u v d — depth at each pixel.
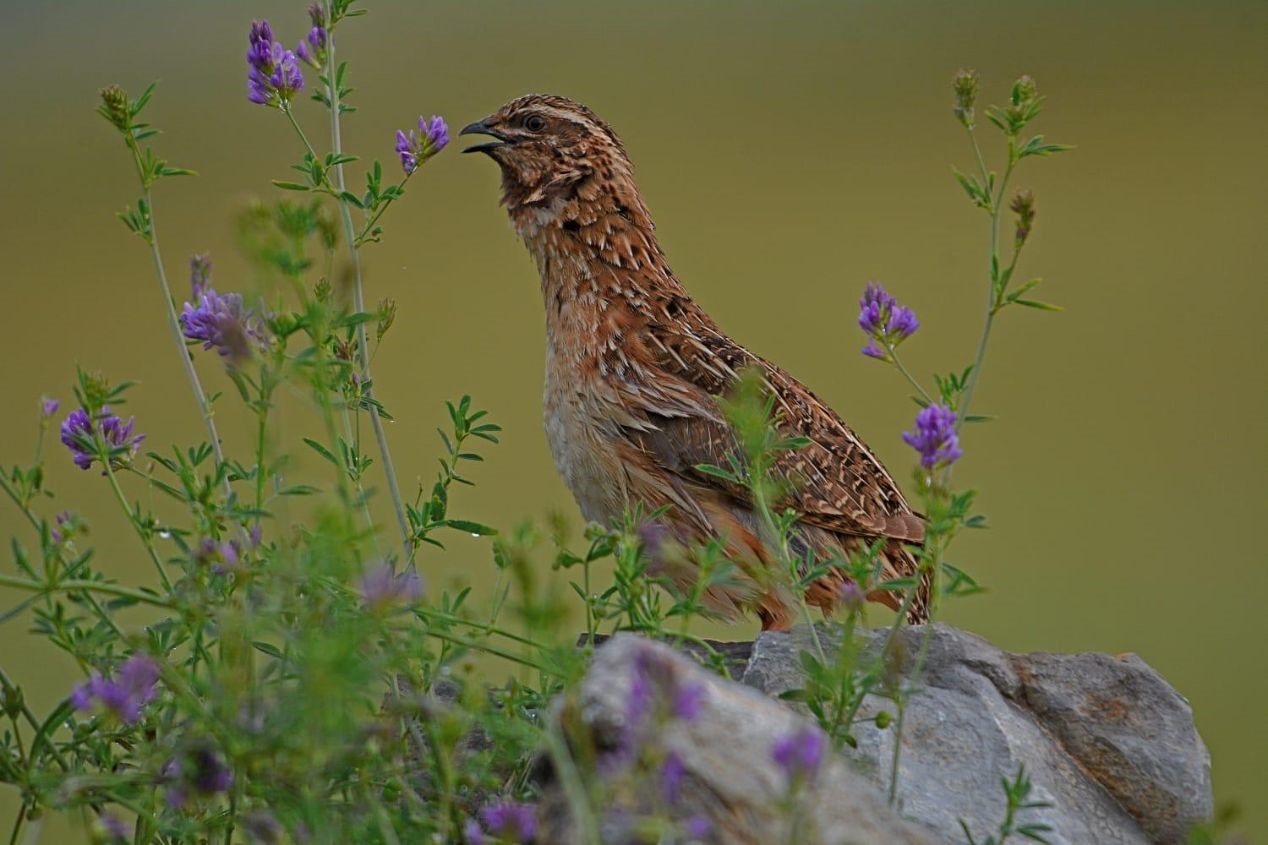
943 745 8.88
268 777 6.79
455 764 7.98
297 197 8.10
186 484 8.05
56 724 7.15
